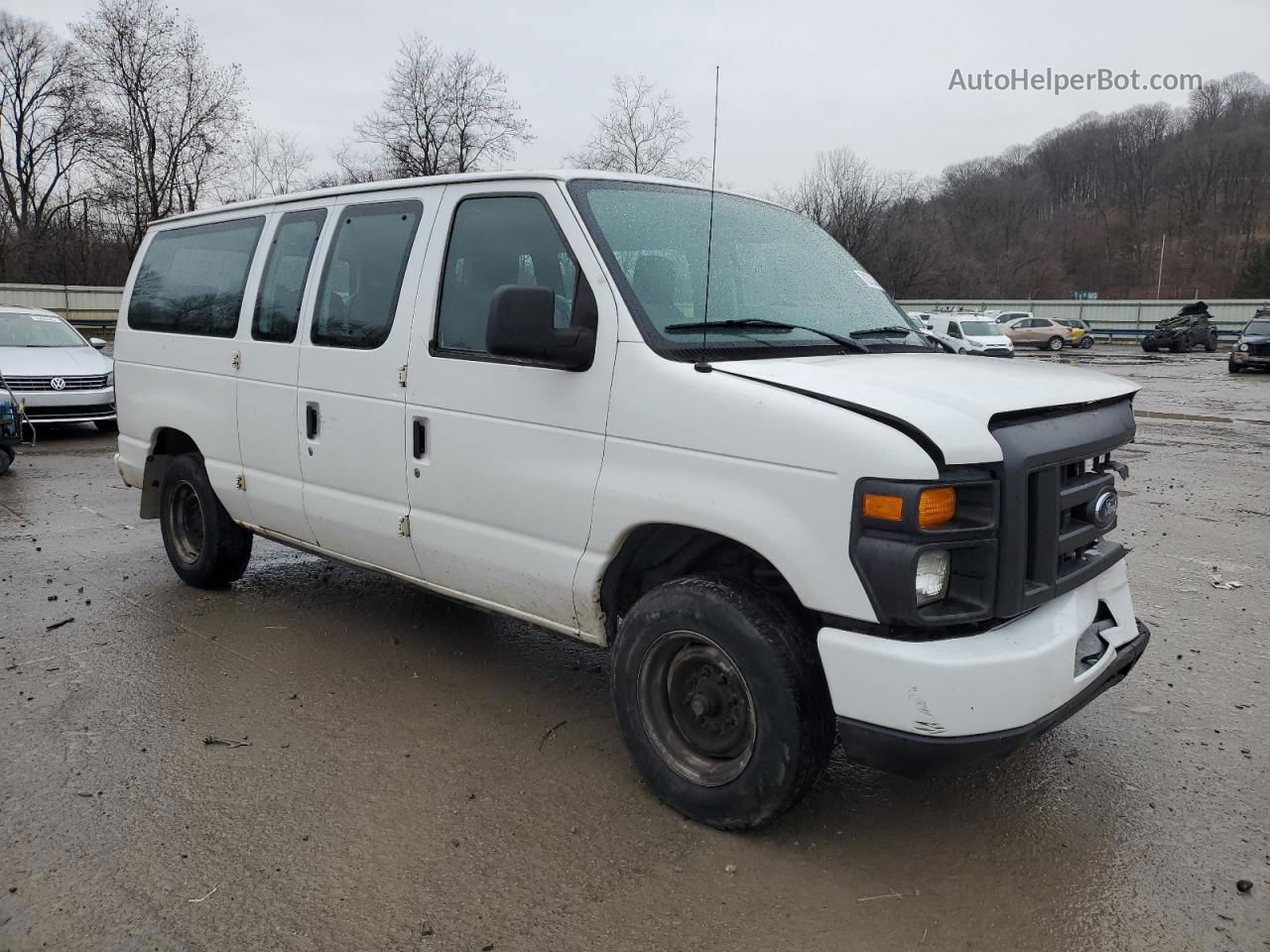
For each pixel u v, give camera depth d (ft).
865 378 10.15
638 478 10.85
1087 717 14.29
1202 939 9.22
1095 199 341.82
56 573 20.67
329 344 14.82
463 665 15.80
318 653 16.26
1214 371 102.58
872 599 9.18
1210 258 316.40
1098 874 10.26
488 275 12.70
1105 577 11.41
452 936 9.07
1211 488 33.17
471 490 12.74
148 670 15.37
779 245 13.71
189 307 18.25
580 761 12.55
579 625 11.97
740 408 10.00
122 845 10.45
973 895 9.85
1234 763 12.85
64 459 36.06
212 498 18.30
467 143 115.65
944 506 9.06
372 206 14.61
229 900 9.53
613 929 9.21
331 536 15.30
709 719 10.89
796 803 10.35
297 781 11.91
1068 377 11.51
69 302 114.93
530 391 11.93
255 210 17.04
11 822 10.86
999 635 9.52
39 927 9.08
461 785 11.87
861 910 9.57
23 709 13.85
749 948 8.98
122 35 132.05
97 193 139.64
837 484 9.30
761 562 10.94
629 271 11.47
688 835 10.82
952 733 9.09
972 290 216.54
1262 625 18.53
